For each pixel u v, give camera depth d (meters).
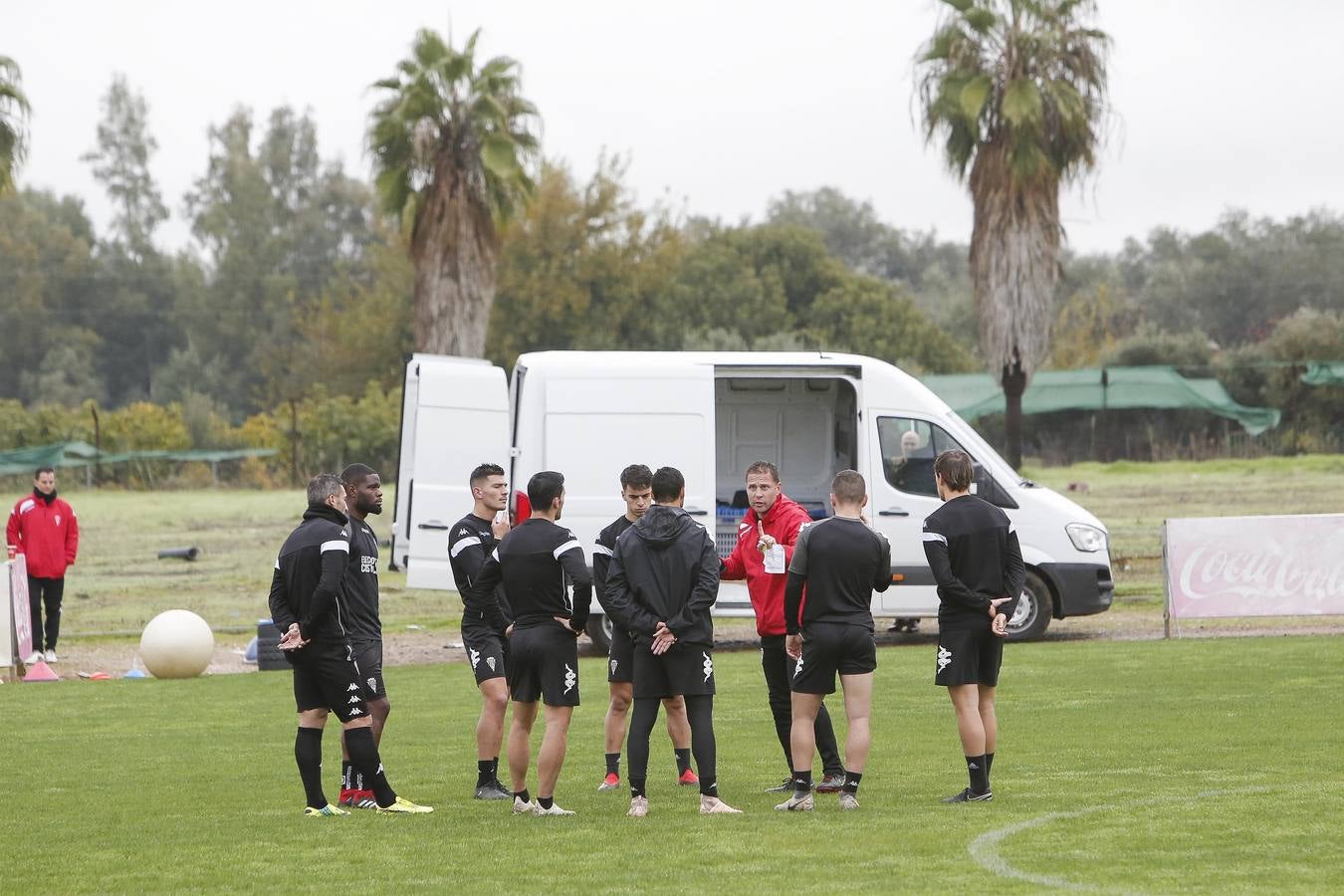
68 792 35.75
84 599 87.75
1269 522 62.12
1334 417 169.25
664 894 24.25
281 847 28.80
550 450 59.69
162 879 26.38
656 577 30.88
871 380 62.44
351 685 31.83
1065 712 43.78
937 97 104.75
